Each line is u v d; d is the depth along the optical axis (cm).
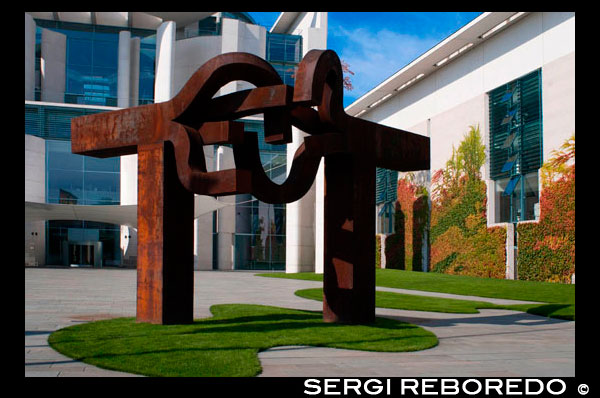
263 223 4547
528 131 2572
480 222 2875
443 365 761
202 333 955
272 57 5028
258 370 686
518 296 1972
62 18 5016
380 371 711
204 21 5400
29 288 2042
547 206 2378
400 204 3719
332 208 1157
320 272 3519
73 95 4869
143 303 1080
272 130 986
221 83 1029
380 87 3725
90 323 1065
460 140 3089
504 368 750
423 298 1902
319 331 1009
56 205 3170
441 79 3300
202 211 3569
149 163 1077
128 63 4847
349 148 1108
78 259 4431
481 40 2898
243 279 3020
